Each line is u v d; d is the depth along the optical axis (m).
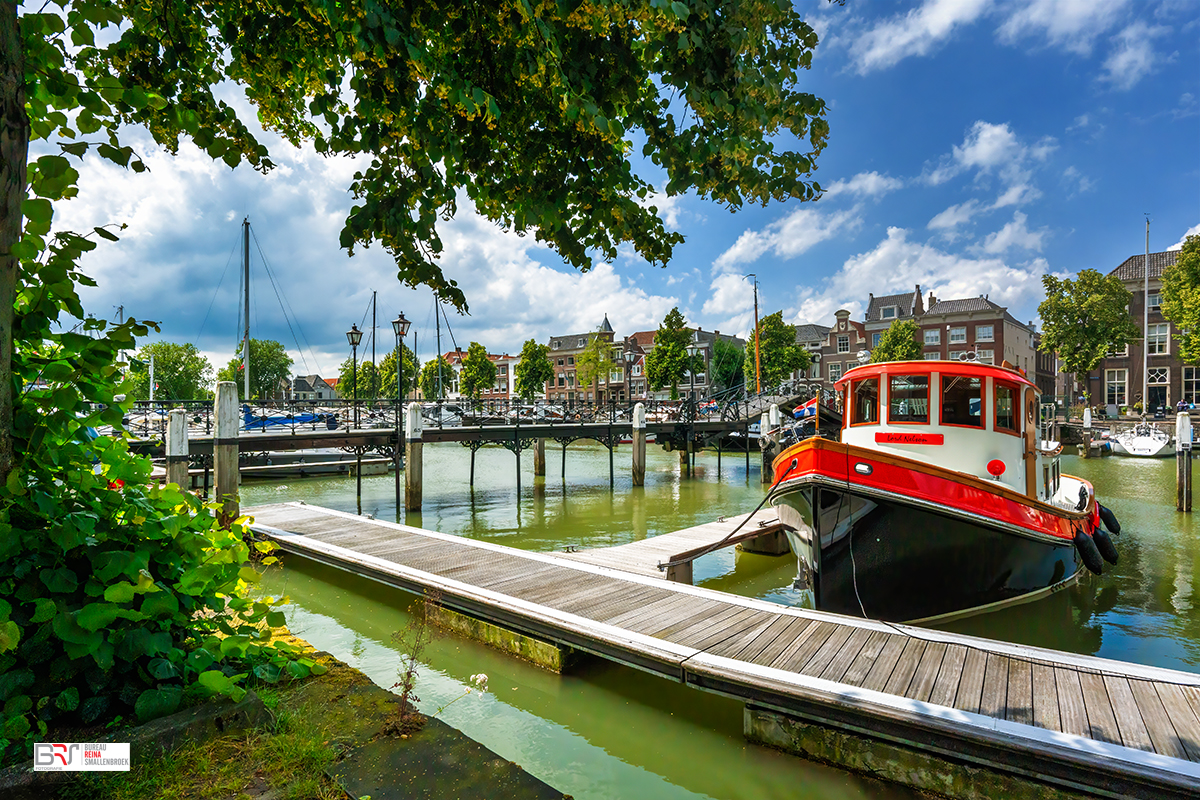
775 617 5.76
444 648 6.41
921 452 7.63
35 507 2.41
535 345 52.34
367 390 67.75
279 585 8.87
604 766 4.32
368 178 2.54
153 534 2.68
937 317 46.91
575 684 5.57
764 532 11.27
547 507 17.97
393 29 1.93
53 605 2.29
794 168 3.08
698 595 6.50
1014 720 3.74
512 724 4.90
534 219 2.64
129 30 2.88
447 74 2.20
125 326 2.56
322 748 2.57
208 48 3.13
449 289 2.55
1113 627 7.68
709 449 35.62
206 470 15.14
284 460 24.80
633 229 3.22
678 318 42.91
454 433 18.73
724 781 4.15
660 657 4.88
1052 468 10.23
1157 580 9.74
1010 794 3.56
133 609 2.63
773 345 41.91
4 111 2.04
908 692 4.14
